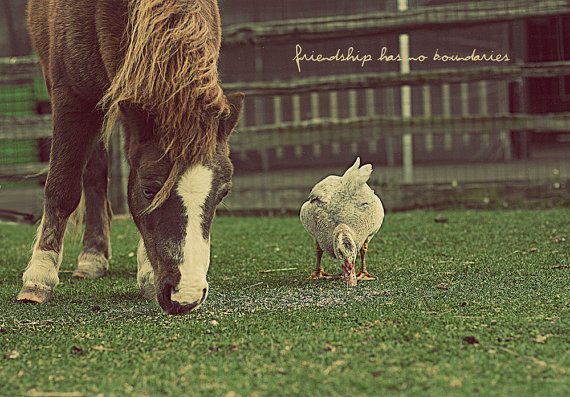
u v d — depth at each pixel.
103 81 8.75
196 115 6.93
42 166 18.16
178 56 7.12
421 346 6.53
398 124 17.28
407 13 16.94
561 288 8.78
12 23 23.45
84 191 11.29
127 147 7.58
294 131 17.48
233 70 23.20
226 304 8.73
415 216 15.87
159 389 5.73
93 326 7.80
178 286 6.85
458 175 21.22
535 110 21.70
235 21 22.84
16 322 8.20
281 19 22.75
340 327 7.26
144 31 7.29
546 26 19.78
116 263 12.34
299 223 15.87
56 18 9.07
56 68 9.16
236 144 17.58
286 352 6.50
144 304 9.02
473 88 23.61
